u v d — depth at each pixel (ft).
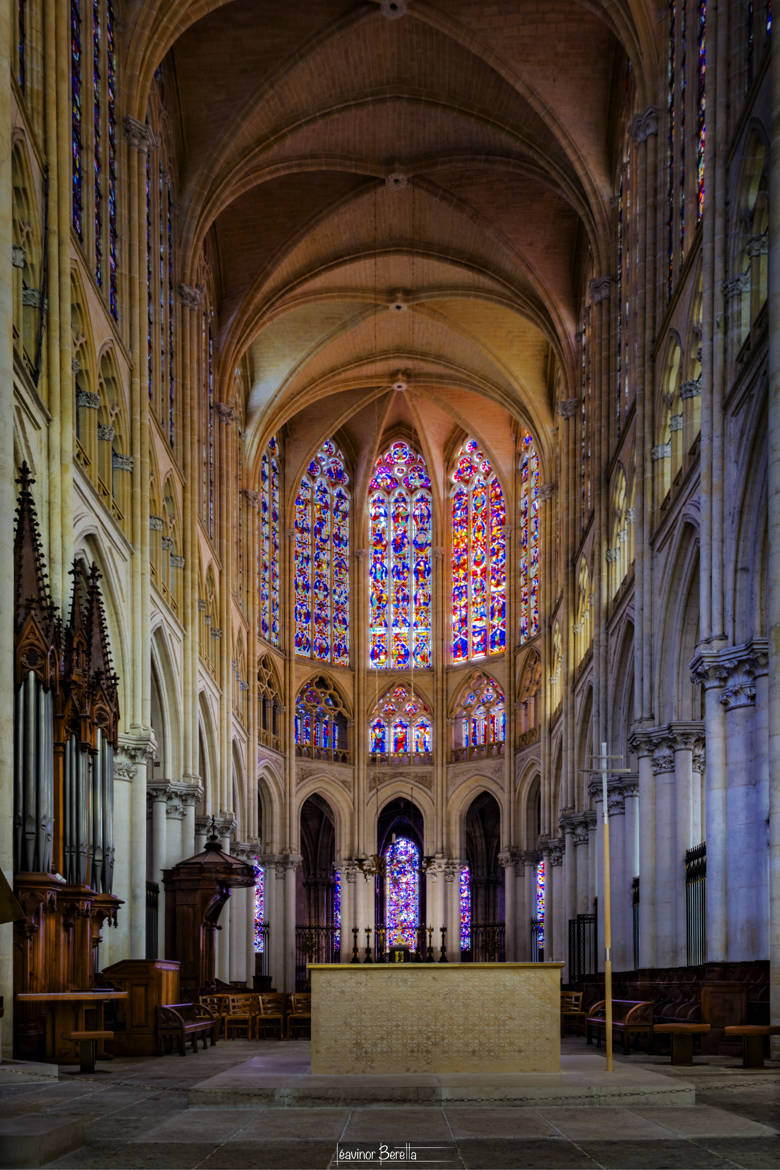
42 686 62.34
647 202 106.63
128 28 103.40
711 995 69.51
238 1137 36.37
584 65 126.21
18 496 67.56
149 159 114.62
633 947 117.50
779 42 64.69
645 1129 37.60
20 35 75.10
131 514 99.25
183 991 106.73
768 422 64.39
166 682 119.55
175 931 108.17
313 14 124.47
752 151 77.10
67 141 78.43
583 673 146.72
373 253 161.58
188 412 128.67
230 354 157.58
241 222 153.17
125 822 94.99
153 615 110.11
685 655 98.22
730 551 77.15
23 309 73.87
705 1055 68.74
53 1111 42.70
